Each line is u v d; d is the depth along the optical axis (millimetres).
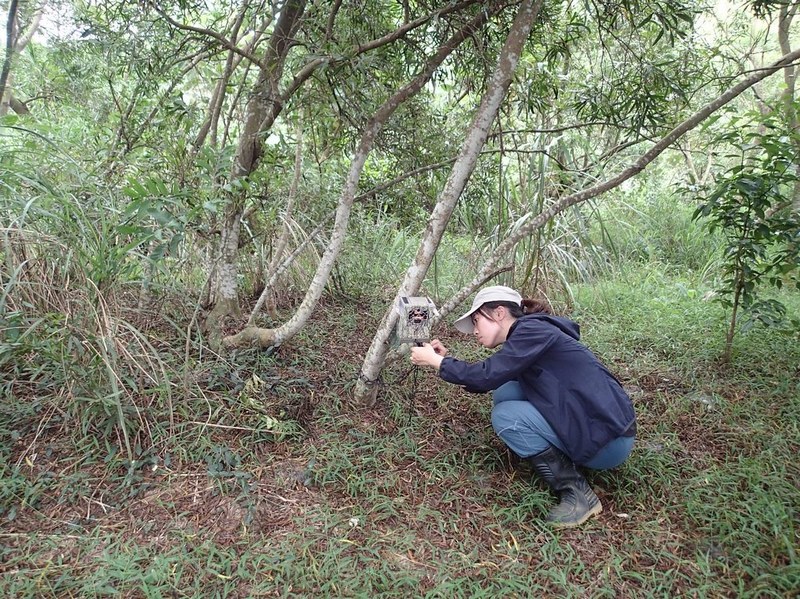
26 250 2490
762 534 2061
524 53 3521
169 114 3008
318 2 3012
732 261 3861
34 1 3736
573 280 4805
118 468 2227
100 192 2723
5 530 1911
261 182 3324
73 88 3875
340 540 1953
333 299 4500
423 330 2373
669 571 1906
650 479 2418
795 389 3203
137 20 2875
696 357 3648
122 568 1761
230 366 2986
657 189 7191
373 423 2719
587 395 2152
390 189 4508
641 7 2961
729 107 3316
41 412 2453
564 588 1836
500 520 2152
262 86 3068
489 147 4289
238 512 2072
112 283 2355
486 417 2865
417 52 3260
